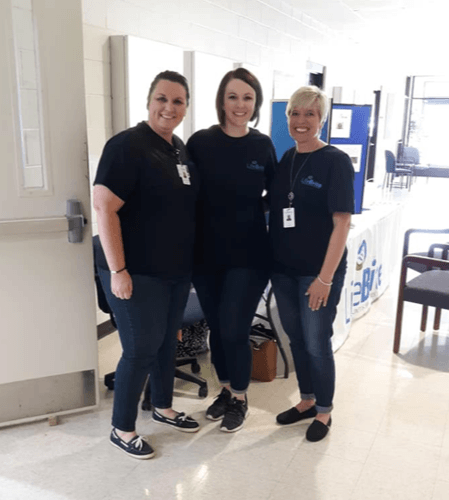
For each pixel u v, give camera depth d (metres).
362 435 2.51
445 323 4.04
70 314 2.50
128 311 2.16
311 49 7.28
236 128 2.31
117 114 3.66
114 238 2.03
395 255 5.10
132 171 2.02
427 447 2.43
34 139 2.76
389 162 10.38
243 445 2.41
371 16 7.00
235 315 2.39
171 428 2.53
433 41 9.01
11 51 2.16
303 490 2.11
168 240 2.15
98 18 3.42
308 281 2.29
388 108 11.10
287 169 2.31
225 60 4.75
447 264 3.18
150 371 2.47
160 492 2.08
